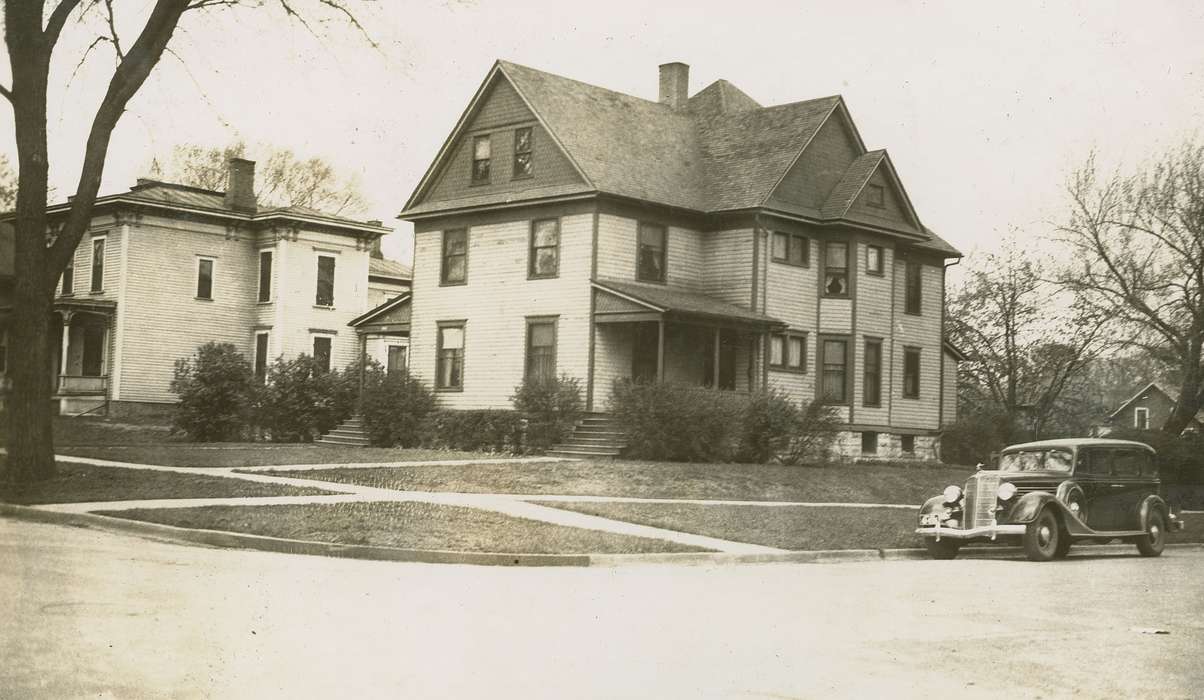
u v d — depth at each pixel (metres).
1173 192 40.19
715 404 30.25
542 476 24.66
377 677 7.55
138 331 43.56
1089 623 10.84
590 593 12.16
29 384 21.28
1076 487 18.75
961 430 40.78
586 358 33.09
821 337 36.66
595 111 36.59
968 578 14.91
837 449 35.97
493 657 8.36
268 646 8.40
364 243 48.78
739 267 35.22
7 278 40.25
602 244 33.34
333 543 15.13
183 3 21.75
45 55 21.41
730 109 40.41
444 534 16.09
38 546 13.78
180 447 31.91
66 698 6.62
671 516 19.95
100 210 44.09
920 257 40.62
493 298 35.81
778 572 15.16
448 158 37.66
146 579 11.44
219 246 46.12
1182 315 40.91
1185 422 39.69
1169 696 7.65
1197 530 24.55
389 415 35.28
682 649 8.97
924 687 7.79
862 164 37.91
